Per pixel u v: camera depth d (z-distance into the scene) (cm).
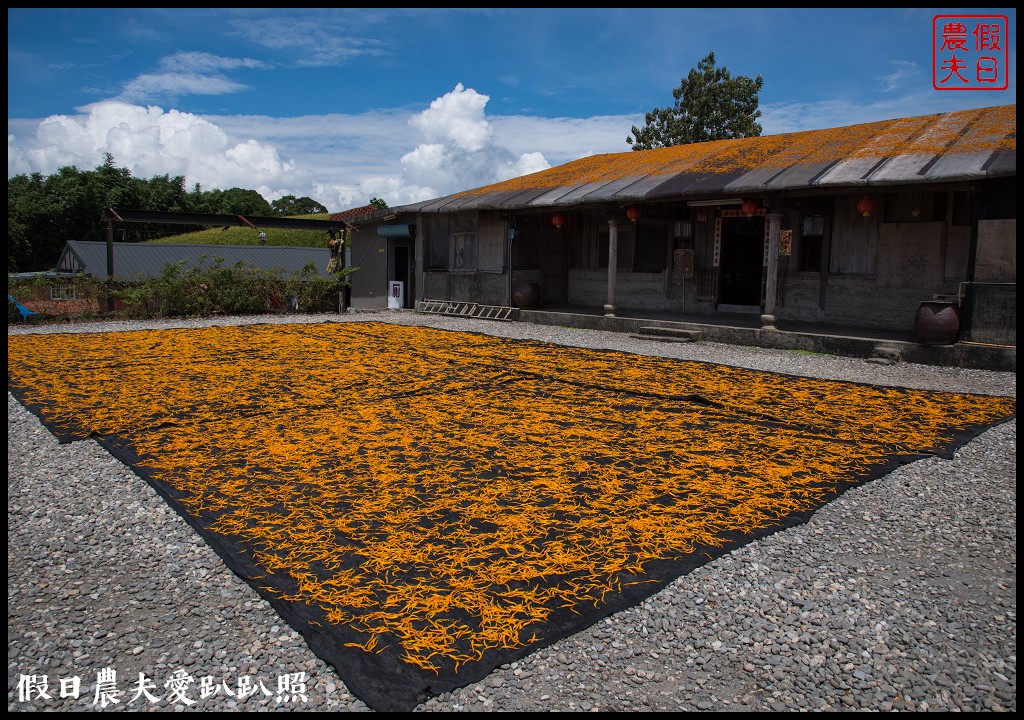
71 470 508
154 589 338
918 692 267
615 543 385
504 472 504
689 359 1038
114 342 1195
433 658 279
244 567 355
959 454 563
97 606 322
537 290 1583
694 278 1461
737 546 385
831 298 1253
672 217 1433
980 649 295
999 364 918
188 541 389
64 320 1529
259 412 679
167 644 293
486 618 307
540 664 279
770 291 1148
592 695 263
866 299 1210
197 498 449
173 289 1631
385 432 609
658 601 327
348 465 517
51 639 296
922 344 984
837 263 1244
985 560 376
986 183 918
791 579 351
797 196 1120
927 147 1045
